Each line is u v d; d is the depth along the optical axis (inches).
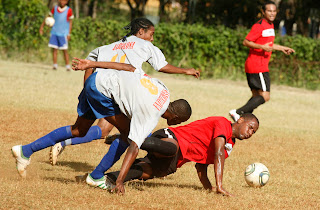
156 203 507.8
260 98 999.0
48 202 476.1
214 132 562.6
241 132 577.3
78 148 775.7
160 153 538.6
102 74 528.7
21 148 549.6
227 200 542.6
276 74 1905.8
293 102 1540.4
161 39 1888.5
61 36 1739.7
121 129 542.0
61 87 1385.3
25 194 495.5
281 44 1884.8
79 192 518.3
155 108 520.1
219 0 2883.9
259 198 567.2
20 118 944.3
